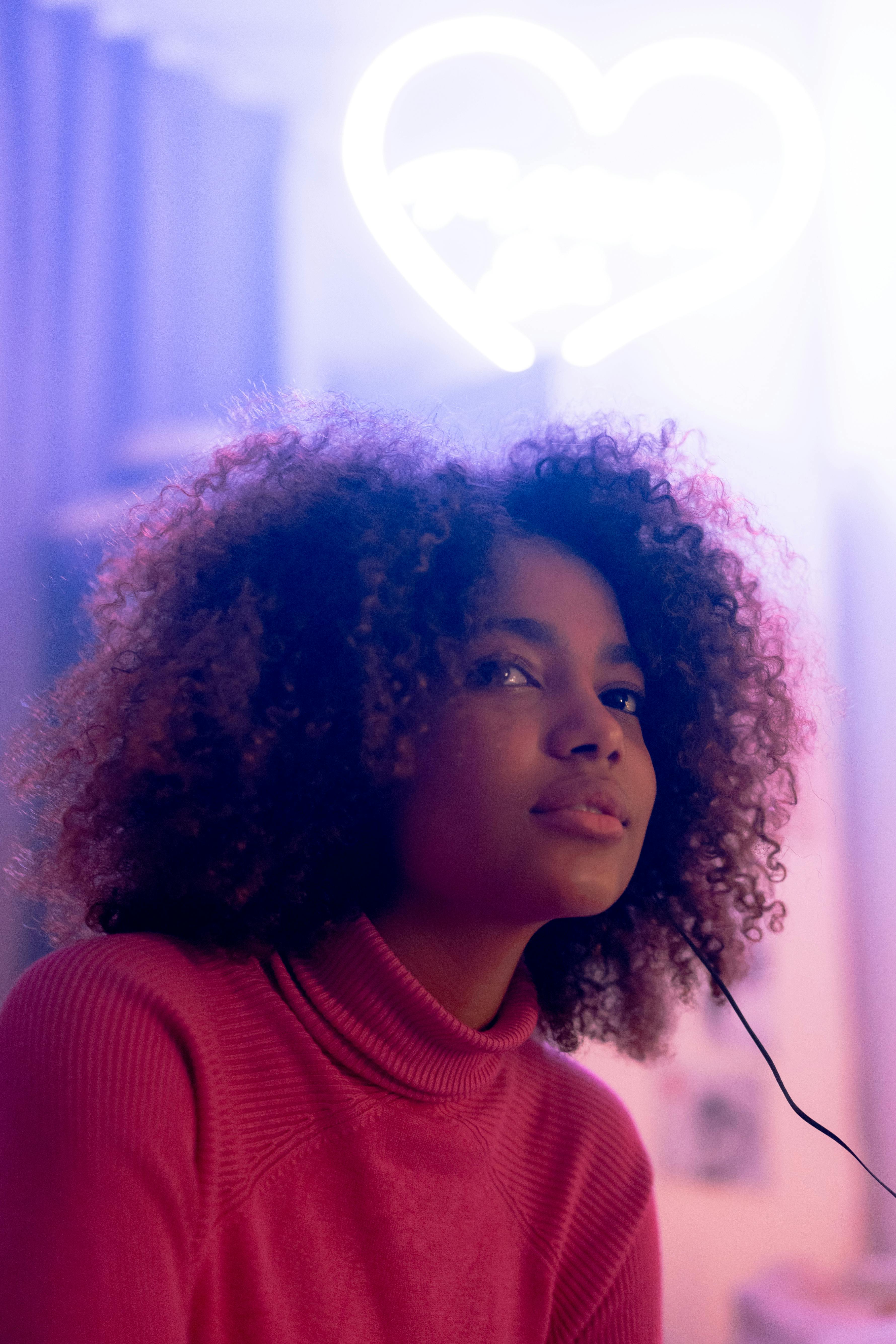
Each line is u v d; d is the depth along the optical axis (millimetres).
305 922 674
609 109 2316
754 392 2414
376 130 2201
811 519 2377
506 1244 716
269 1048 635
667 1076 2152
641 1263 795
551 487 836
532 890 649
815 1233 2107
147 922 681
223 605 713
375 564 699
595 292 2281
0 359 2145
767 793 925
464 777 662
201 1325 580
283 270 2275
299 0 2328
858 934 2225
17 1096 546
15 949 1758
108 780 698
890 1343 1746
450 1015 656
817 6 2492
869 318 2441
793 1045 2164
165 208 2254
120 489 2139
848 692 2268
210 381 2215
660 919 891
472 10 2377
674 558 846
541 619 708
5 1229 515
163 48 2291
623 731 716
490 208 2283
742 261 2301
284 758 683
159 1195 549
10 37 2230
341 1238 628
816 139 2318
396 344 2266
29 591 2070
